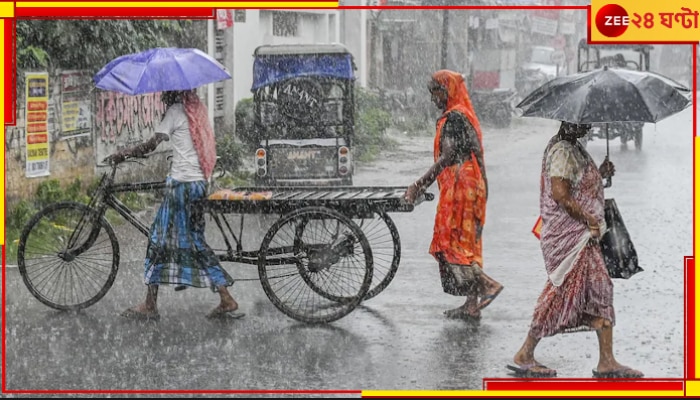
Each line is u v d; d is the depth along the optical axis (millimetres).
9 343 8516
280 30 29922
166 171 20141
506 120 38375
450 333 8883
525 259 12430
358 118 28906
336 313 9070
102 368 7777
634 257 7547
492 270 11742
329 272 10422
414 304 10000
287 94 18172
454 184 9211
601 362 7500
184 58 9320
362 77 37531
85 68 16641
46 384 7348
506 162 25312
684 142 31453
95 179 16953
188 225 9250
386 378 7520
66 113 16047
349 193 9758
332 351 8289
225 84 24547
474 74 39875
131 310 9406
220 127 24516
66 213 14516
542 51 48219
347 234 9398
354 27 36938
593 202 7352
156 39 18594
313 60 18078
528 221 15359
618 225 7523
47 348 8352
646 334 8859
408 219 15984
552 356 8188
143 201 16844
